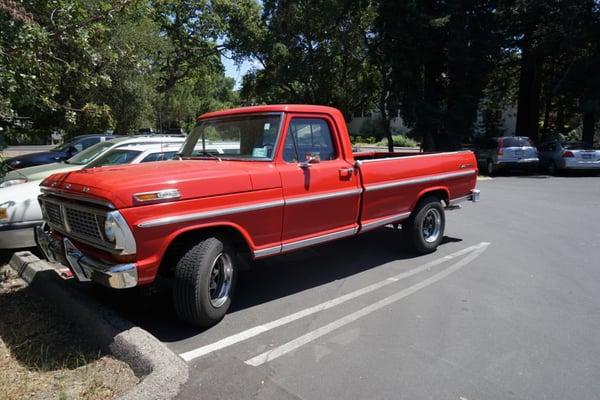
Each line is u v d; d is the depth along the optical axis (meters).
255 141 4.90
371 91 29.73
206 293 4.06
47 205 4.61
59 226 4.44
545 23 21.05
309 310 4.65
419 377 3.40
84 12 5.74
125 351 3.52
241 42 30.59
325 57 26.36
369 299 4.95
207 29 31.58
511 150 18.47
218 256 4.19
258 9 31.44
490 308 4.69
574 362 3.62
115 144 8.52
